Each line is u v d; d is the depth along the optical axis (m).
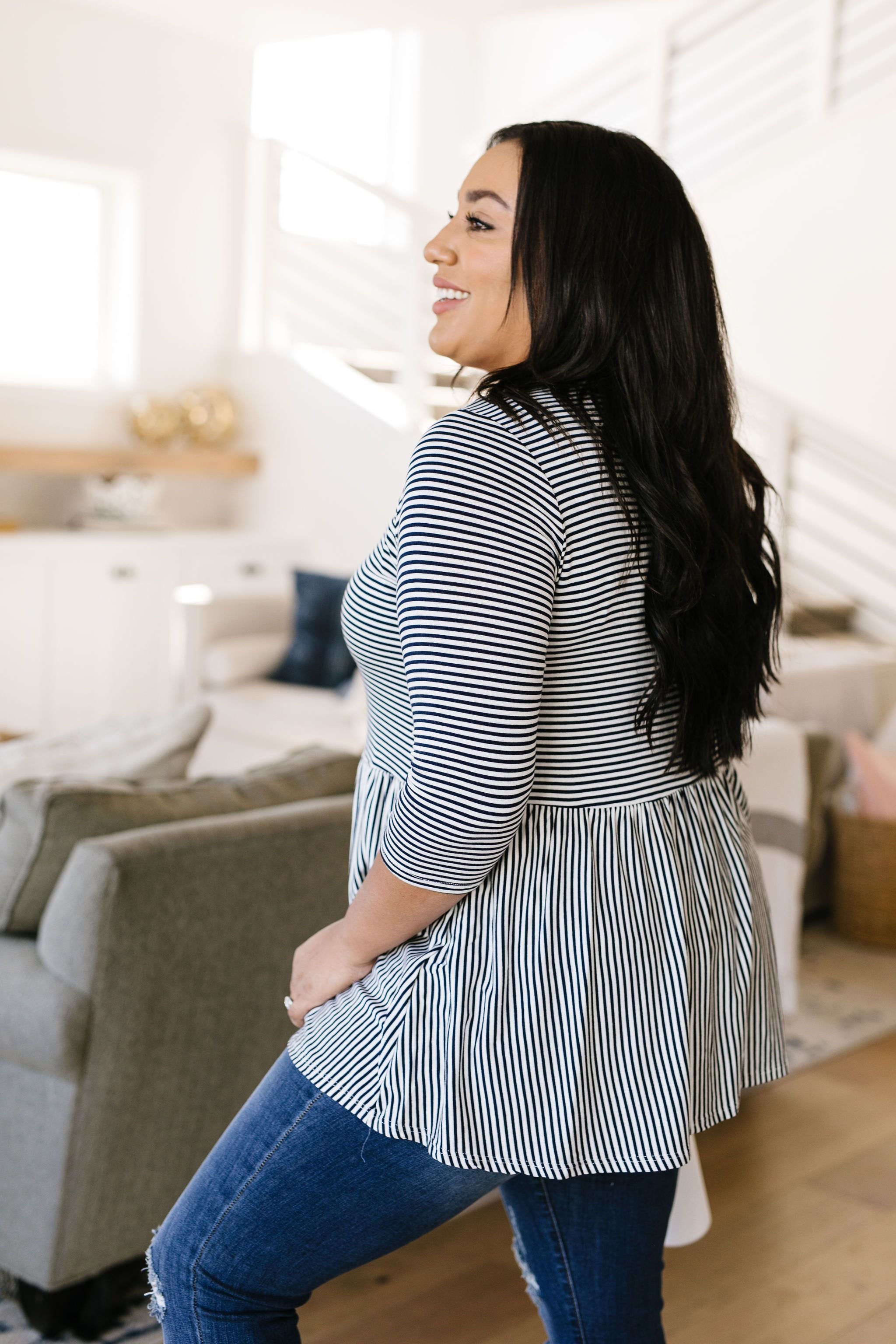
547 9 5.20
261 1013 1.93
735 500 1.09
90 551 5.65
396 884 0.96
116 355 6.42
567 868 1.00
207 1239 1.03
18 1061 1.78
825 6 6.04
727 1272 2.11
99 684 5.76
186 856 1.80
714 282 1.08
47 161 5.95
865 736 4.41
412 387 5.91
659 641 1.01
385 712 1.09
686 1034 1.00
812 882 4.08
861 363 6.04
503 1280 2.07
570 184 1.01
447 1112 0.96
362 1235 1.03
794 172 6.20
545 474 0.94
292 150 6.37
